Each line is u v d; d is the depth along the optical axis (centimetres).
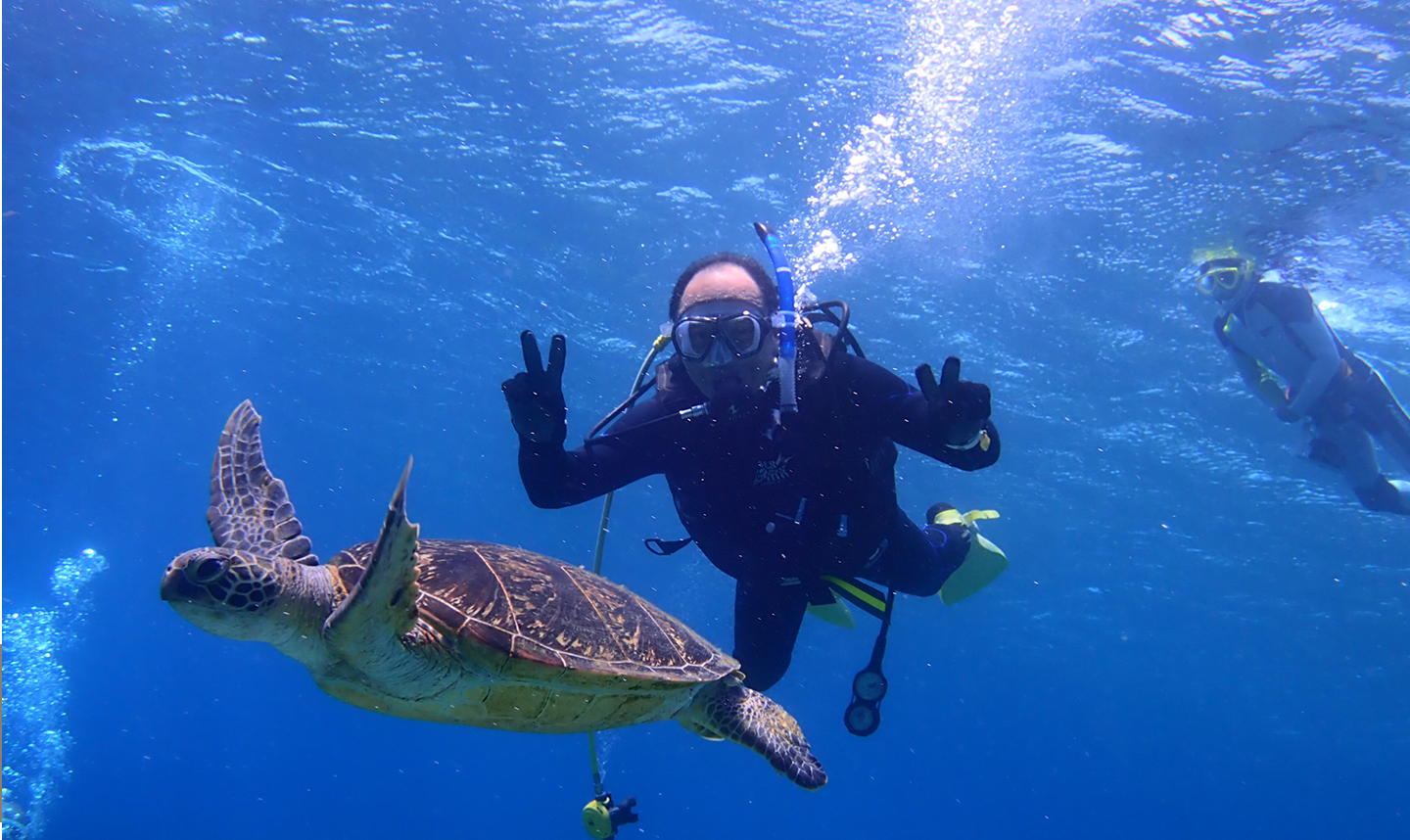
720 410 315
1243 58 954
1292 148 991
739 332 310
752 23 1109
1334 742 3216
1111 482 1634
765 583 345
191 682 3162
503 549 324
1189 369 1295
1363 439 1086
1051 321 1266
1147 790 4762
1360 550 1720
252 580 227
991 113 1091
